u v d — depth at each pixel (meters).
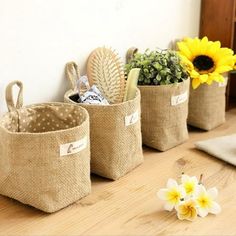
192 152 1.06
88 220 0.76
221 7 1.33
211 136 1.17
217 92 1.20
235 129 1.23
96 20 1.04
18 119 0.85
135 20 1.15
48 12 0.91
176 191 0.76
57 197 0.77
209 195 0.77
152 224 0.74
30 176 0.76
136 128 0.93
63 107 0.89
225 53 1.15
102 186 0.88
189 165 0.98
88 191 0.84
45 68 0.95
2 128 0.77
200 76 1.11
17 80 0.86
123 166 0.92
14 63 0.88
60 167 0.76
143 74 1.03
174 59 1.04
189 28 1.37
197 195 0.76
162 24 1.25
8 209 0.79
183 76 1.08
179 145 1.10
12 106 0.85
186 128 1.12
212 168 0.97
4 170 0.79
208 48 1.16
